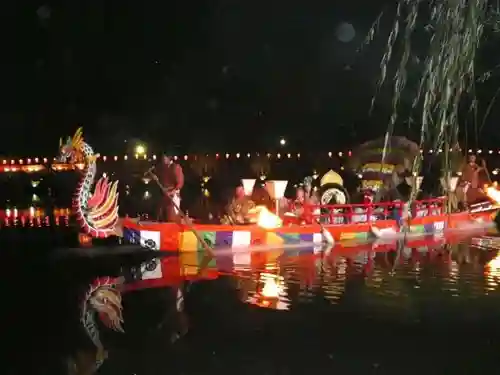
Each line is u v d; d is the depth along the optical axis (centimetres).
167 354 676
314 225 1487
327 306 876
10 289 991
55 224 1894
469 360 654
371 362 654
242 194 1465
